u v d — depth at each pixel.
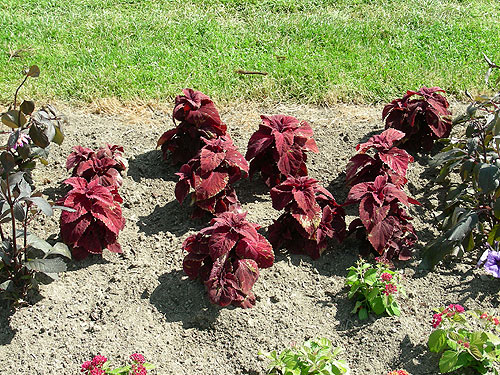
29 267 1.86
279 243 2.15
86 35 3.61
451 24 3.83
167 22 3.76
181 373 1.78
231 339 1.87
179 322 1.93
